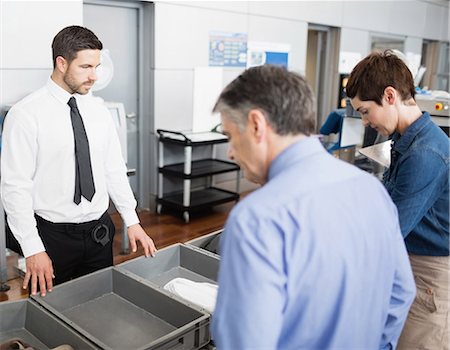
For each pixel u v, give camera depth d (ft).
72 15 12.03
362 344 2.95
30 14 11.27
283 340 2.73
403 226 4.48
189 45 15.35
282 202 2.58
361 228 2.80
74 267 6.43
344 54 22.04
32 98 5.99
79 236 6.26
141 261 5.73
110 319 4.82
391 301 3.34
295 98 2.69
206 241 6.51
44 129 5.86
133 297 5.11
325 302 2.67
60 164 6.00
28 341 4.51
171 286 5.10
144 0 13.99
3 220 9.79
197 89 15.80
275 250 2.48
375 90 4.49
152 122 15.12
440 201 4.77
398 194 4.55
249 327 2.40
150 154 15.51
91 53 5.82
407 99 4.56
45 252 5.66
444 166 4.40
